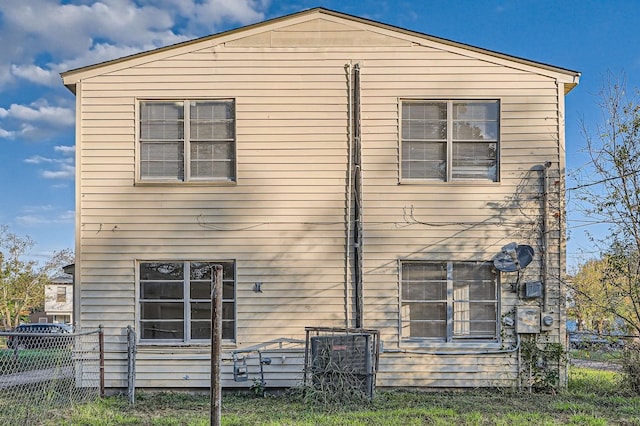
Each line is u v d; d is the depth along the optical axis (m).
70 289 47.03
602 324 9.75
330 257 9.54
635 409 7.80
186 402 8.60
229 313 9.55
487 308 9.59
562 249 9.53
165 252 9.55
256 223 9.58
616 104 10.90
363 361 8.58
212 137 9.76
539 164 9.66
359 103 9.67
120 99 9.72
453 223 9.59
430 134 9.76
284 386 9.34
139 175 9.68
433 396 8.91
